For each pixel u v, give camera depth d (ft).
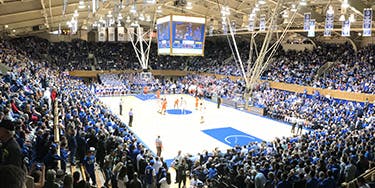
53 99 65.05
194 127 92.73
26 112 39.42
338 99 110.63
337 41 142.61
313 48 148.66
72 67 163.22
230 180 36.27
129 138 53.36
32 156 29.60
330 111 97.35
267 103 117.60
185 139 79.97
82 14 128.57
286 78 134.00
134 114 107.45
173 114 110.32
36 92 58.80
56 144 34.35
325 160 40.65
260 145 59.72
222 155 51.39
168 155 67.41
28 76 73.82
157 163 41.73
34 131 35.60
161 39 80.18
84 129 49.03
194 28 77.82
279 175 34.12
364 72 113.50
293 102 112.88
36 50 157.99
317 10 104.94
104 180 39.29
